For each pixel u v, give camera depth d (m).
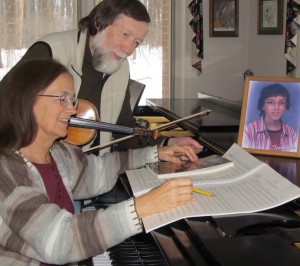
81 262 1.28
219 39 4.13
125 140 1.74
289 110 1.26
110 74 1.85
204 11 4.07
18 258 1.15
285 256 0.79
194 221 1.03
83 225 1.02
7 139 1.20
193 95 4.18
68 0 3.91
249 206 0.94
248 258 0.78
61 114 1.21
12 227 1.07
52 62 1.23
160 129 1.77
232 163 1.20
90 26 1.77
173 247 1.01
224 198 1.00
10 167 1.16
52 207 1.08
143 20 1.70
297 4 3.17
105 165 1.48
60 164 1.36
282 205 0.99
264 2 3.78
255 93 1.31
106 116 1.89
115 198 1.63
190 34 4.11
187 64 4.15
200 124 1.61
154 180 1.17
